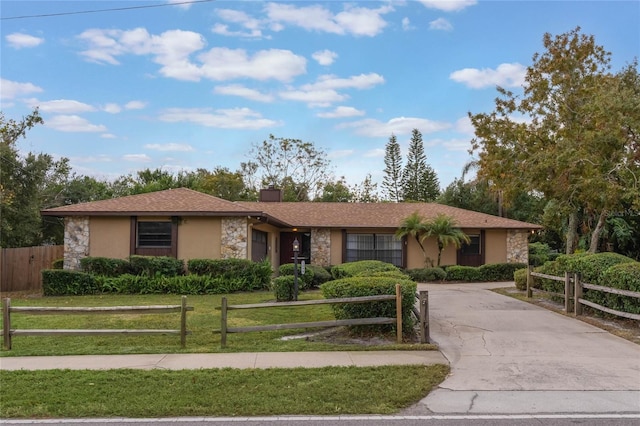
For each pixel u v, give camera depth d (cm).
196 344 912
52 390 639
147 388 644
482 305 1376
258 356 815
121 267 1758
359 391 632
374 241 2523
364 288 973
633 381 685
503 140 1934
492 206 3703
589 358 810
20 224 2480
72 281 1683
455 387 661
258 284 1789
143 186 3925
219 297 1590
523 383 677
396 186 5741
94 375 700
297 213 2630
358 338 959
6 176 2369
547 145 1861
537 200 3369
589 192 1578
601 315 1167
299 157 4997
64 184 3619
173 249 1897
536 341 933
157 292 1706
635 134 1472
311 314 1232
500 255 2509
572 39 1902
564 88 1872
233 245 1897
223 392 629
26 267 2062
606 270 1137
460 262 2502
